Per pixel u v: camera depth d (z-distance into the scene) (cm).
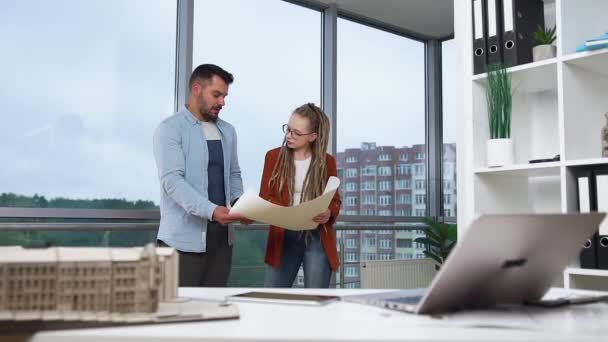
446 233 448
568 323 77
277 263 244
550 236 85
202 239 252
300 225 222
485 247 79
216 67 263
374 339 66
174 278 93
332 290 121
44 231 285
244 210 212
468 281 82
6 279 68
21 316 67
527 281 91
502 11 233
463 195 239
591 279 216
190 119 259
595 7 227
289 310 90
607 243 201
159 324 74
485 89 242
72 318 69
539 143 250
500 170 226
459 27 245
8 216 279
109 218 310
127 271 73
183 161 251
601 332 71
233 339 66
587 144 219
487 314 83
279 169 247
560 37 211
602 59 208
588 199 206
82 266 71
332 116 427
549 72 224
